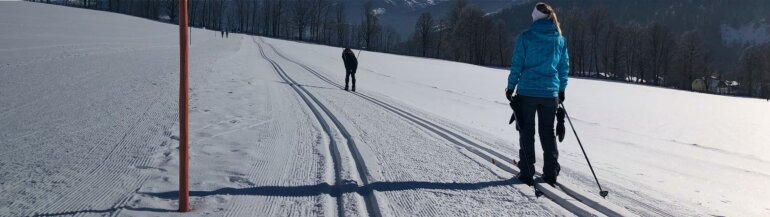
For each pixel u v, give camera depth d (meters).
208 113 8.52
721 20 161.62
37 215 3.53
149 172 4.71
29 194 3.99
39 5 81.00
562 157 6.89
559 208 4.07
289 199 4.09
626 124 14.19
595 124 12.77
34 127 6.76
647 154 8.13
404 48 122.19
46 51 21.45
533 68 4.66
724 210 4.44
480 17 95.69
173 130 6.84
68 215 3.54
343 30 122.38
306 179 4.68
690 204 4.52
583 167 6.10
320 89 14.82
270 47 51.44
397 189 4.46
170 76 14.65
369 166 5.18
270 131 7.15
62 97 9.71
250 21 135.12
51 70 14.67
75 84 11.84
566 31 89.56
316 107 10.20
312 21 120.50
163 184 4.34
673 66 79.81
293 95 12.30
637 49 84.69
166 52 28.22
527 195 4.40
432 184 4.68
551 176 4.77
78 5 132.12
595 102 21.84
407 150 6.19
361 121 8.56
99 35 40.25
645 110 19.27
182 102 3.55
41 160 5.06
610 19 89.31
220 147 5.92
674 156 8.09
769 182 6.16
